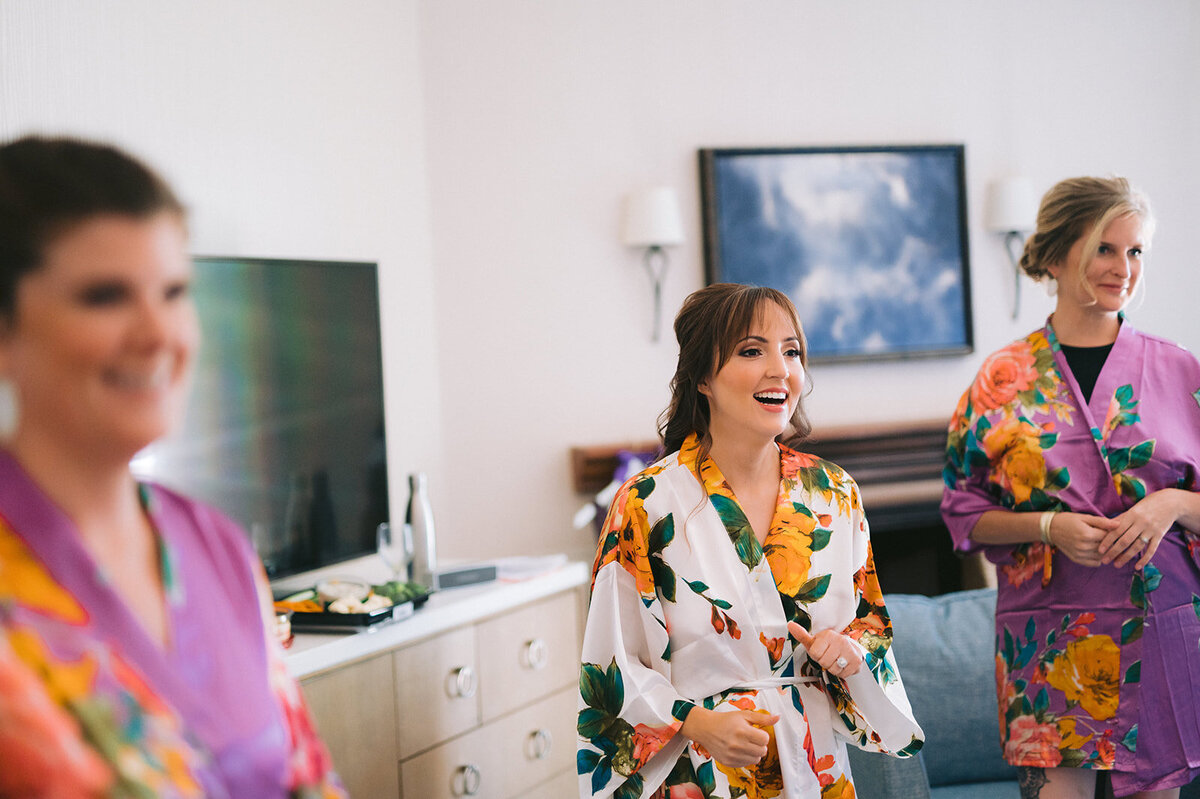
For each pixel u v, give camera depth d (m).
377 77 3.41
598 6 3.96
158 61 2.44
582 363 3.95
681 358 1.60
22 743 0.48
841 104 4.25
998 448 1.91
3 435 0.58
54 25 2.16
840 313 4.24
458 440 3.82
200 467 2.24
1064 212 1.85
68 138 0.57
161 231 0.57
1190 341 4.56
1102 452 1.83
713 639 1.48
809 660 1.52
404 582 2.37
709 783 1.43
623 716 1.46
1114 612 1.78
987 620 2.36
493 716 2.50
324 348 2.62
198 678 0.60
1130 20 4.49
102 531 0.59
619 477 3.68
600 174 3.97
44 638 0.52
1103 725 1.78
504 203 3.86
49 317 0.54
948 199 4.33
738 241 4.12
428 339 3.71
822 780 1.48
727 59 4.11
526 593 2.62
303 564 2.52
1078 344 1.90
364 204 3.31
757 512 1.56
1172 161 4.54
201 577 0.65
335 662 2.05
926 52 4.33
